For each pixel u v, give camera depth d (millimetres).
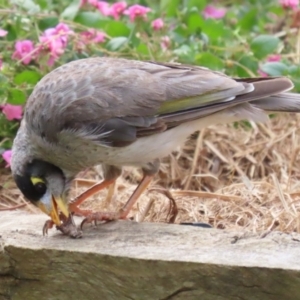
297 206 10953
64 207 9766
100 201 11562
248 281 8391
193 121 10117
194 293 8562
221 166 12805
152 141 9930
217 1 17641
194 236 9250
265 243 8953
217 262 8461
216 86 9945
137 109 9758
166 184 12547
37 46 12547
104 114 9648
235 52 13898
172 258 8586
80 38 13109
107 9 14320
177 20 14945
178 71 10078
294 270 8281
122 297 8805
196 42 13945
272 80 10102
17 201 11922
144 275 8664
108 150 9789
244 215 10867
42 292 9055
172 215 10797
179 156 12789
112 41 13172
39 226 9852
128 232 9461
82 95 9672
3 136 12680
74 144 9664
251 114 10195
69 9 13688
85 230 9586
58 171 9953
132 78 9883
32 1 13578
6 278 9102
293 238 9070
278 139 13000
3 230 9625
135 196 10266
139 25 13719
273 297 8375
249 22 15430
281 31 15711
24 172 9852
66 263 8906
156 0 16531
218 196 11352
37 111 9672
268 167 12766
